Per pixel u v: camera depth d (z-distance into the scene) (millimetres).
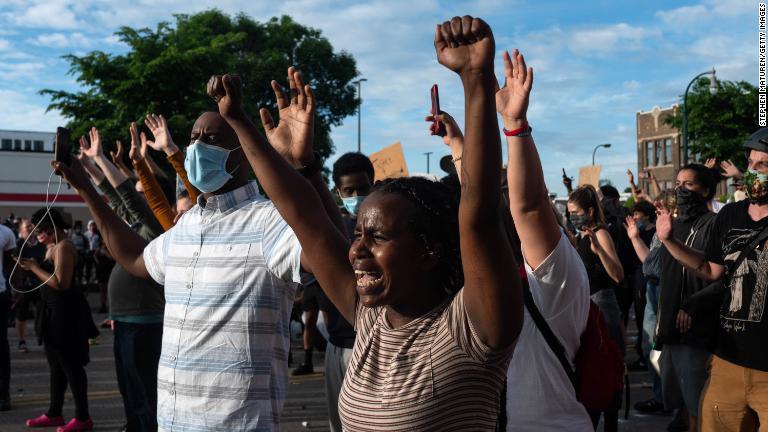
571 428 2363
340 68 42312
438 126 2580
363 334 1806
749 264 3449
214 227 2660
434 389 1607
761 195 3475
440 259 1684
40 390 7609
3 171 33438
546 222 2299
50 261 6496
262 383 2529
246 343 2523
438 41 1489
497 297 1538
